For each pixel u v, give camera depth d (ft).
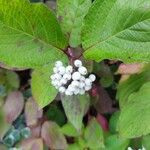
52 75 0.61
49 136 0.79
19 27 0.60
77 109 0.69
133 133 0.67
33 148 0.80
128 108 0.68
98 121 0.81
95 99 0.78
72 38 0.65
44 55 0.62
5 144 0.84
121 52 0.59
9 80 0.81
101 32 0.60
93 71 0.75
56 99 0.78
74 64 0.61
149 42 0.58
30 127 0.81
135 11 0.58
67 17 0.65
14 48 0.60
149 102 0.68
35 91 0.64
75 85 0.59
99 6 0.58
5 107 0.80
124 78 0.74
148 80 0.74
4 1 0.57
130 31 0.59
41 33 0.61
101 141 0.76
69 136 0.81
